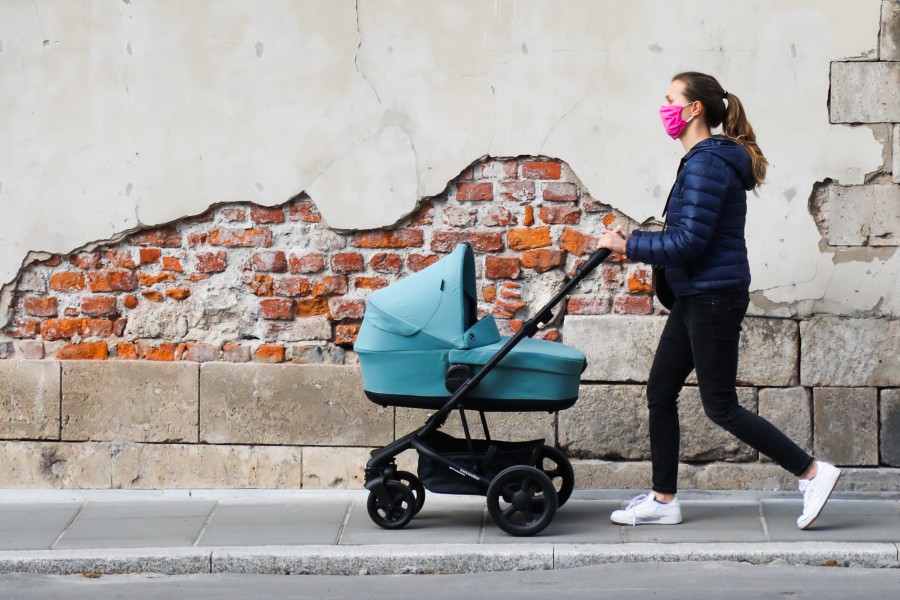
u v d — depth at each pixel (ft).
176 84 29.25
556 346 25.71
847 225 28.50
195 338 29.91
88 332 29.91
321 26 28.96
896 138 28.27
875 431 28.63
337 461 29.53
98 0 29.17
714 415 24.98
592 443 29.25
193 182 29.45
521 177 29.09
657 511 26.02
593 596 22.45
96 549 25.21
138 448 29.78
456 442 26.05
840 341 28.60
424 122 29.04
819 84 28.32
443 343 24.94
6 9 29.27
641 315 29.17
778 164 28.55
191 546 25.30
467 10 28.76
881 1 28.09
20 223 29.73
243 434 29.63
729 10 28.32
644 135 28.71
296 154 29.30
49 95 29.43
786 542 24.63
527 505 25.14
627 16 28.50
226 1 29.04
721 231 24.30
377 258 29.55
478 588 23.18
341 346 29.84
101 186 29.58
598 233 29.09
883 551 23.90
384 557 24.35
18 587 23.90
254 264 29.71
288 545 25.17
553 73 28.76
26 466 29.86
